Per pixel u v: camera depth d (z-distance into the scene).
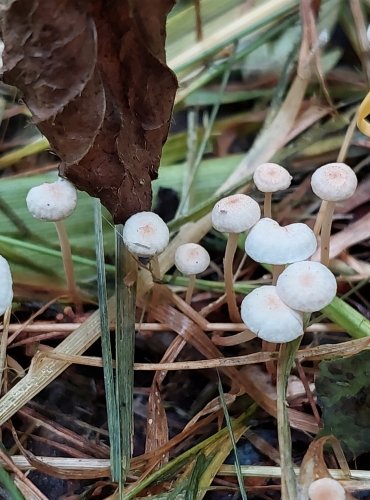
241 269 0.12
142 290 0.10
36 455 0.09
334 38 0.15
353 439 0.09
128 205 0.09
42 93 0.08
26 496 0.09
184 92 0.14
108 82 0.08
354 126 0.12
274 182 0.09
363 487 0.08
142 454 0.09
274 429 0.10
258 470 0.09
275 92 0.14
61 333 0.10
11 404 0.09
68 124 0.08
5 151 0.13
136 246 0.09
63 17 0.07
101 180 0.09
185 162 0.13
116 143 0.09
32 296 0.11
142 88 0.08
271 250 0.08
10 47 0.07
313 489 0.07
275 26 0.15
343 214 0.12
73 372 0.10
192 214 0.11
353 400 0.09
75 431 0.10
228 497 0.09
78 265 0.11
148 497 0.08
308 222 0.12
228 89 0.15
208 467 0.09
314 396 0.10
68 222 0.12
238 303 0.11
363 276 0.11
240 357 0.09
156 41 0.08
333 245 0.11
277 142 0.13
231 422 0.09
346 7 0.15
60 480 0.09
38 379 0.09
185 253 0.09
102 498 0.09
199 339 0.10
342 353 0.09
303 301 0.08
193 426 0.09
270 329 0.08
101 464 0.09
